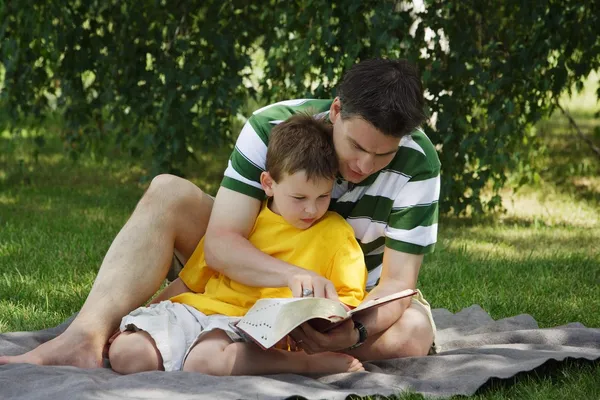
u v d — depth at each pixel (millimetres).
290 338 3264
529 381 3256
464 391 3043
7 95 7871
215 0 7227
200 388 2889
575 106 14938
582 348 3621
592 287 5367
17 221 7008
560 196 8586
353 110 2938
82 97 7871
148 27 7355
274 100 7680
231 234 3303
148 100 7406
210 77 7238
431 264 5883
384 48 6484
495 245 6621
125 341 3207
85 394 2783
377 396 2959
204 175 9289
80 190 8469
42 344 3379
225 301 3324
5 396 2883
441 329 4051
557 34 6809
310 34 6711
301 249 3270
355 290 3229
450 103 6797
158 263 3473
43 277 5312
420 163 3320
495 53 6836
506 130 6922
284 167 3135
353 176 3164
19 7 7406
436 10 6672
